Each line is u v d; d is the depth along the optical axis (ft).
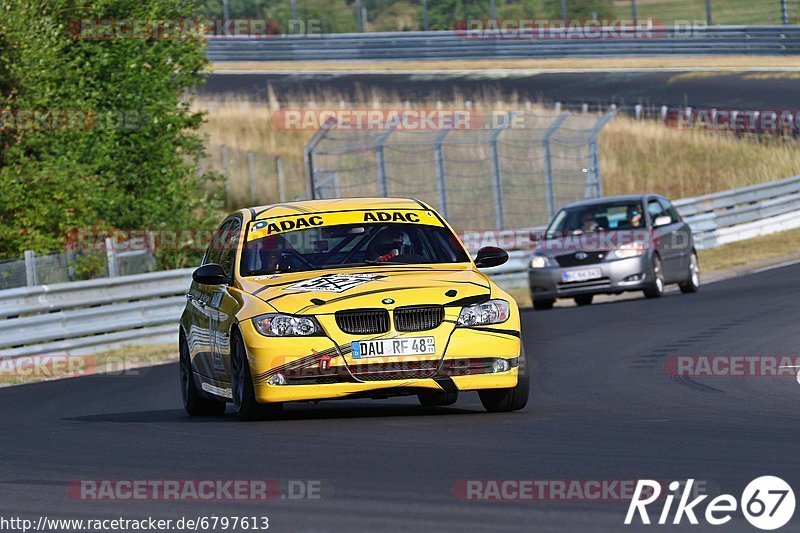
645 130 458.91
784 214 363.76
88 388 157.58
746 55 540.52
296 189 406.41
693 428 89.66
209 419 111.96
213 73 564.30
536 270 236.22
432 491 67.41
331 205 114.42
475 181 410.52
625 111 472.03
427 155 422.82
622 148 447.01
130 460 85.15
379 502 65.10
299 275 105.09
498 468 73.82
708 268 296.92
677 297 234.58
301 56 577.43
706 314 196.75
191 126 289.74
